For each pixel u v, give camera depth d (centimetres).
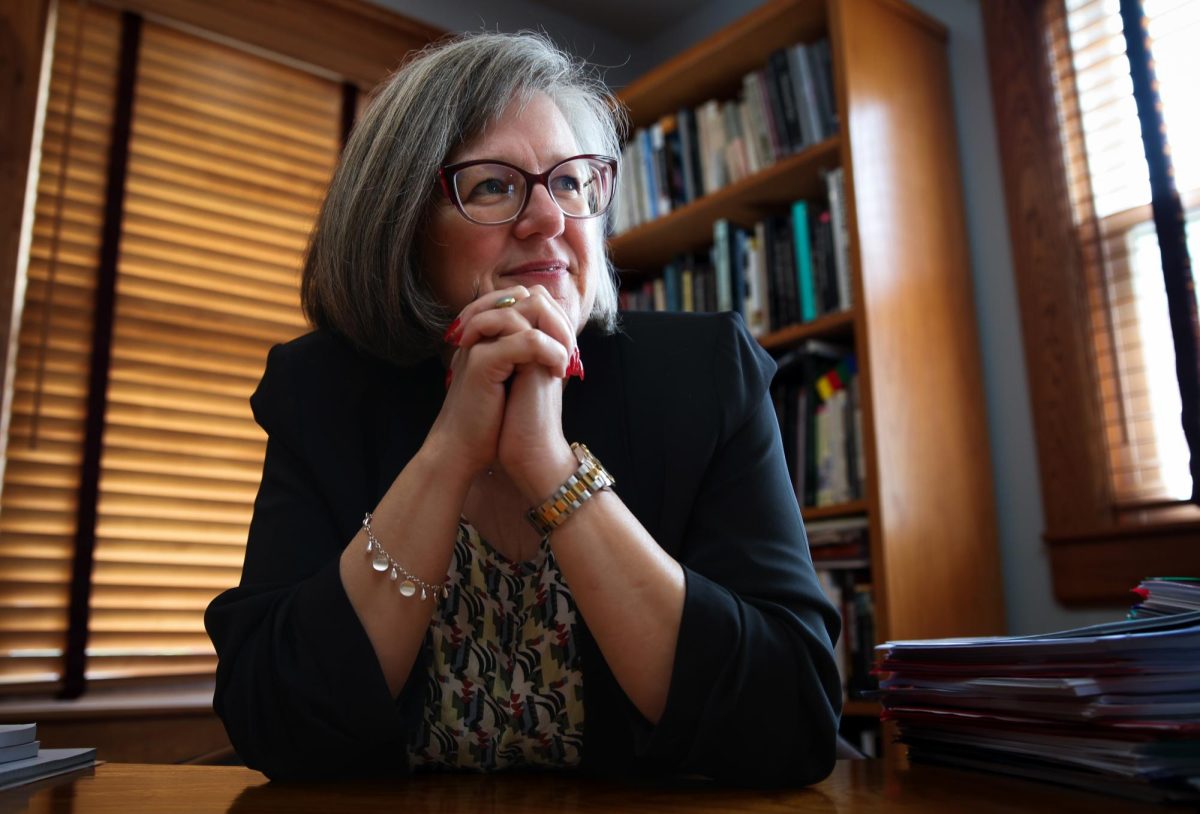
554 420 78
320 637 74
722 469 88
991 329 232
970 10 246
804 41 245
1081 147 222
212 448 247
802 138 234
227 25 264
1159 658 58
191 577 239
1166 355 205
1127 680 58
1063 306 219
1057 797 58
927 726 76
